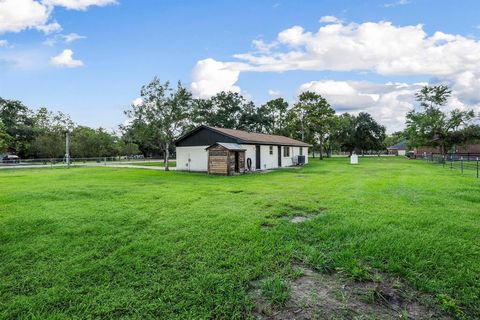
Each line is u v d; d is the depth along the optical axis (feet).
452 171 58.59
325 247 13.51
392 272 10.94
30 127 146.41
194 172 64.23
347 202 23.82
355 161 94.27
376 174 53.01
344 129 189.98
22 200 26.07
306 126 136.56
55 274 11.05
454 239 14.11
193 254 12.78
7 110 144.97
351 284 10.16
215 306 8.91
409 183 37.24
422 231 15.49
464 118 114.93
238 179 46.11
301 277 10.75
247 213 20.27
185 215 19.88
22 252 13.17
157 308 8.78
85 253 13.07
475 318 8.20
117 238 15.07
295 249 13.34
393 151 265.34
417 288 9.79
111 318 8.32
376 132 195.72
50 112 176.35
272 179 45.62
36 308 8.85
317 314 8.37
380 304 8.89
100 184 38.96
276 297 9.23
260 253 12.84
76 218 19.06
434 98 118.21
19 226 17.17
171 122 73.82
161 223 17.81
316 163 99.19
